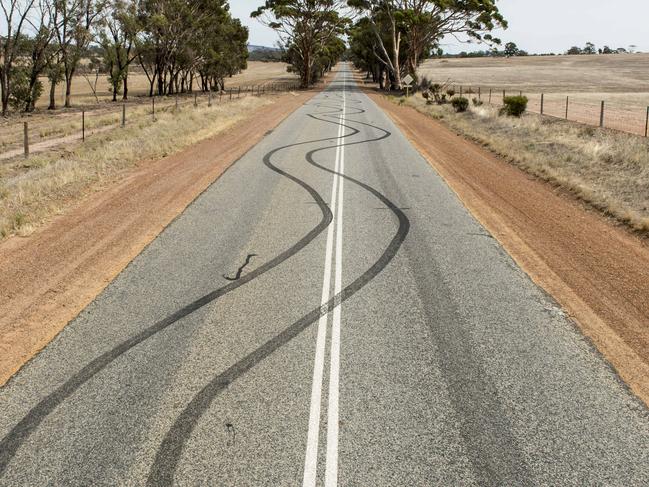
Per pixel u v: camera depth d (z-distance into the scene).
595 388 5.59
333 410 5.19
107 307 7.34
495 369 5.89
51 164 18.36
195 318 7.02
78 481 4.34
